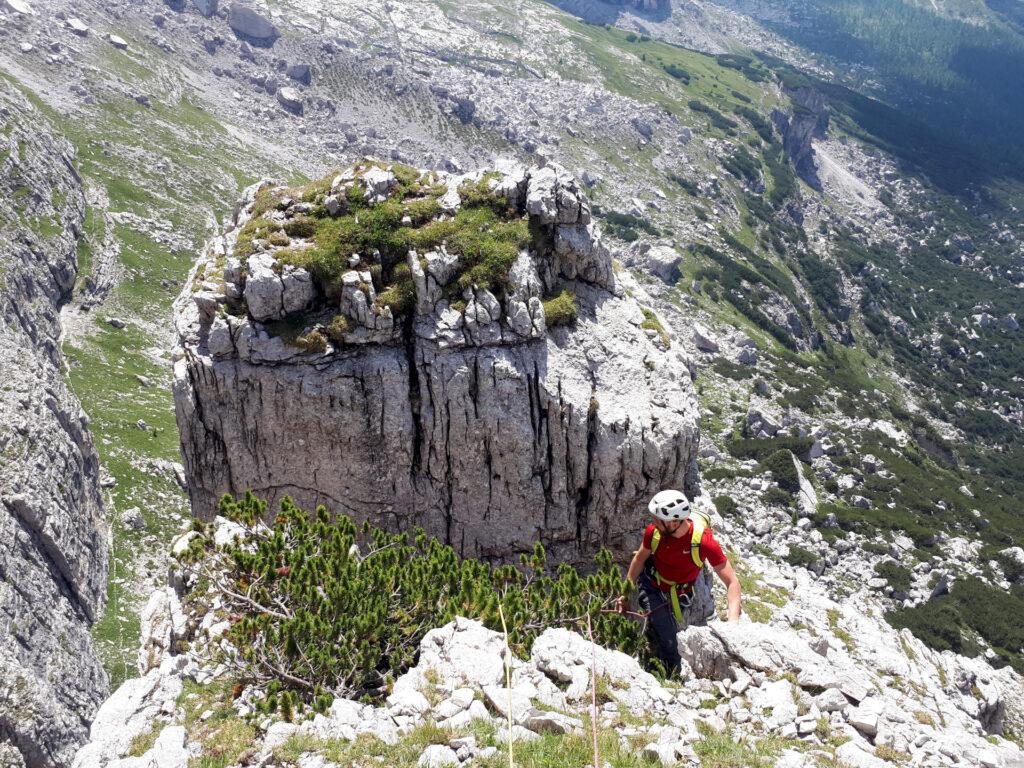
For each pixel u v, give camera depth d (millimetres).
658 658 17453
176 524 102938
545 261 29766
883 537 124625
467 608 18984
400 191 30219
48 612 77188
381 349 27359
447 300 27781
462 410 27219
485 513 28328
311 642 17203
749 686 15680
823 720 14383
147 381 135500
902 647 39125
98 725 15297
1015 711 49125
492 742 13219
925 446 196000
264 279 26672
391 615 18797
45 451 90375
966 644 102312
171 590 21531
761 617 30703
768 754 13172
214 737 14625
